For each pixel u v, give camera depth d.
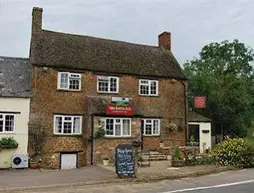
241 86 37.81
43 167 22.84
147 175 16.23
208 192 12.52
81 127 24.75
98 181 14.93
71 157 24.14
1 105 22.31
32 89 23.45
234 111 36.16
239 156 19.28
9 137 22.28
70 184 14.27
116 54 28.11
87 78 25.39
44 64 23.88
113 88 26.33
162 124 27.66
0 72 24.22
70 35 27.88
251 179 15.30
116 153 16.06
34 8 26.25
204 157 21.19
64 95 24.42
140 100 27.11
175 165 19.69
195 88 37.00
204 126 30.55
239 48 53.22
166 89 28.31
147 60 29.00
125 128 24.97
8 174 18.17
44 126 23.45
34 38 25.58
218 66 52.91
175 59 30.80
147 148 26.64
